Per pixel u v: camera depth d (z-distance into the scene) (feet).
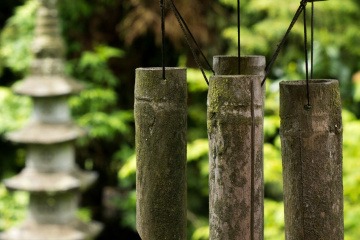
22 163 26.78
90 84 24.86
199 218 22.91
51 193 18.86
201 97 23.63
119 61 26.17
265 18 22.44
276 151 15.49
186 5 23.22
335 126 6.13
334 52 21.76
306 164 6.09
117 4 25.53
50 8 19.17
